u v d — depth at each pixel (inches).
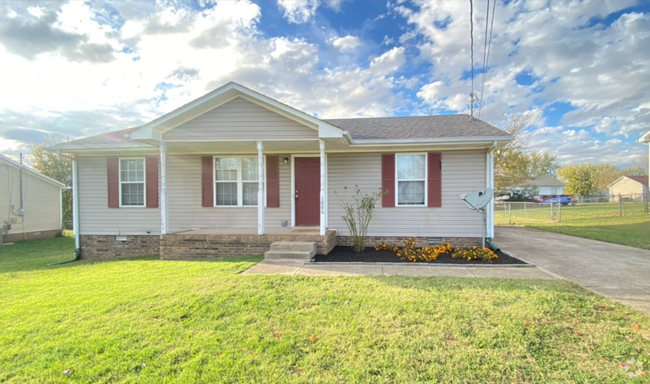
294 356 109.4
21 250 489.4
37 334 129.6
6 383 98.3
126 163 380.8
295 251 276.7
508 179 776.9
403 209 347.9
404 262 259.8
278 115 290.8
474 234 338.3
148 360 109.0
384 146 333.7
